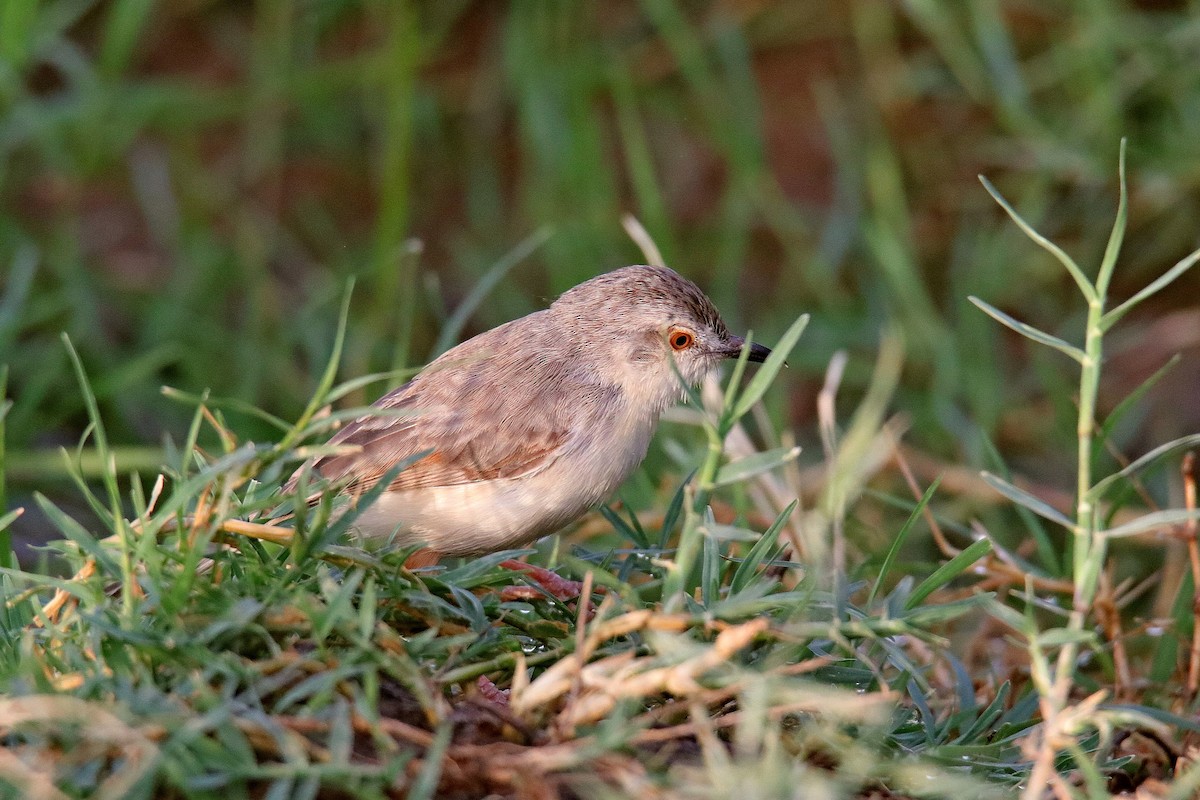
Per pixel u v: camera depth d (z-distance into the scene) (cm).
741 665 695
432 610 723
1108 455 1403
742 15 1798
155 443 1423
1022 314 1570
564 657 707
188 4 1822
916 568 988
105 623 644
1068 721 653
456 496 873
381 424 891
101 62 1673
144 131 1727
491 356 912
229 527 711
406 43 1545
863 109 1716
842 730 697
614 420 898
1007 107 1584
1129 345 1501
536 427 877
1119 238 711
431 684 661
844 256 1638
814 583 723
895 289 1550
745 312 1634
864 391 1502
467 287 1641
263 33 1764
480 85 1792
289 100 1725
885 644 711
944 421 1420
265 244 1642
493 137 1770
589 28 1775
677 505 813
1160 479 1353
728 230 1625
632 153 1576
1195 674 862
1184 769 764
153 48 1798
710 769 609
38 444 1391
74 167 1627
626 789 613
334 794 624
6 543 843
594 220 1612
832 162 1722
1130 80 1590
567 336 920
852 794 670
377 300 1500
